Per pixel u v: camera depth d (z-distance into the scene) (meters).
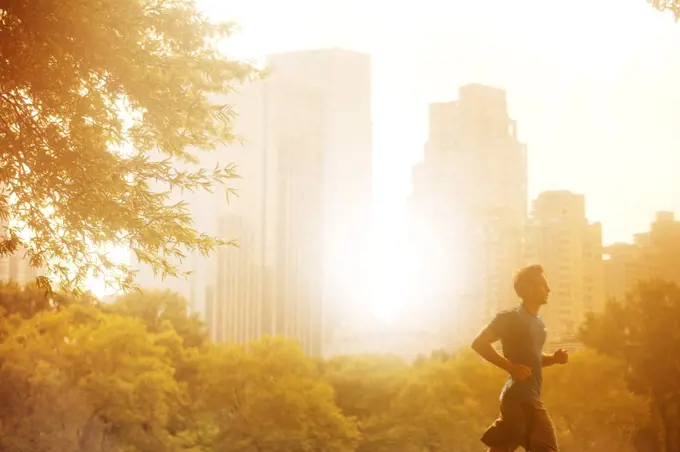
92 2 10.27
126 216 10.55
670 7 12.88
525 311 7.82
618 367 96.56
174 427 85.88
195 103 11.22
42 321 78.25
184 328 108.44
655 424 95.88
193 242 10.76
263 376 86.50
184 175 10.97
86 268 10.95
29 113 10.41
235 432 84.62
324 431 85.69
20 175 10.53
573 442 91.81
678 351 100.00
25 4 9.98
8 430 72.81
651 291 102.88
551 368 95.25
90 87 10.80
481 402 94.44
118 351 77.56
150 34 11.12
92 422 75.00
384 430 90.75
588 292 178.12
